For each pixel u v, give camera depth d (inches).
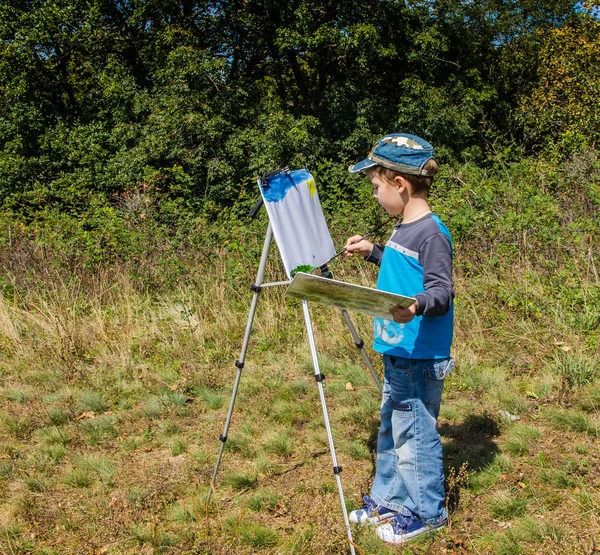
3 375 200.4
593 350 181.3
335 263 273.9
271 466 139.0
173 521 119.3
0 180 636.1
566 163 381.4
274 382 187.2
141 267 289.1
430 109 659.4
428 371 101.6
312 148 616.1
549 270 232.8
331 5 699.4
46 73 741.3
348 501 121.7
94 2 693.9
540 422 152.3
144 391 186.1
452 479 124.0
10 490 132.9
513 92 834.2
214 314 237.0
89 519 120.8
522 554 104.0
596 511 112.7
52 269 287.9
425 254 97.3
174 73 631.2
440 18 771.4
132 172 617.3
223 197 603.2
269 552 108.5
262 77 820.0
